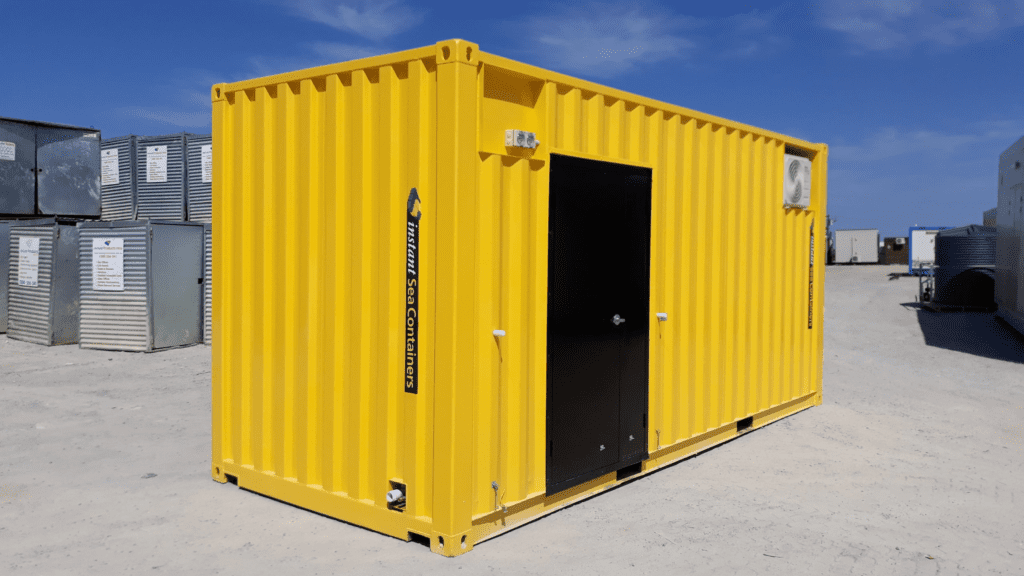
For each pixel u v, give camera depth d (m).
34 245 12.73
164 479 5.48
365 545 4.20
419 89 4.06
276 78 4.82
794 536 4.46
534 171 4.51
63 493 5.14
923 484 5.58
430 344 4.09
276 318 4.92
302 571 3.85
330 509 4.63
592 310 5.00
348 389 4.54
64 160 15.30
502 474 4.36
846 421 7.67
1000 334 14.62
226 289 5.29
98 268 12.00
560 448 4.78
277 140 4.86
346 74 4.46
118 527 4.50
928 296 19.62
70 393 8.69
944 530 4.63
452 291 3.93
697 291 6.17
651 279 5.59
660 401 5.76
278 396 4.93
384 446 4.33
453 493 3.99
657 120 5.61
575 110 4.78
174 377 9.77
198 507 4.85
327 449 4.63
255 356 5.09
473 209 4.00
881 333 15.00
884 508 5.02
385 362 4.30
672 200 5.80
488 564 3.94
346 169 4.50
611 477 5.31
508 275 4.35
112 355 11.51
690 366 6.12
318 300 4.68
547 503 4.75
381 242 4.29
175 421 7.37
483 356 4.20
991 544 4.42
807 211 8.12
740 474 5.74
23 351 11.90
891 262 38.62
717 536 4.43
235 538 4.31
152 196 15.46
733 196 6.65
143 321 11.78
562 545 4.24
